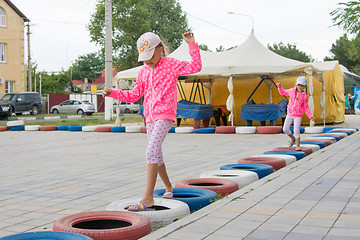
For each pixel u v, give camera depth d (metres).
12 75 34.66
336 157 7.07
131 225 3.19
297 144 8.02
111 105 23.91
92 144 12.14
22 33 35.25
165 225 3.44
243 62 15.53
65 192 5.34
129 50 41.31
